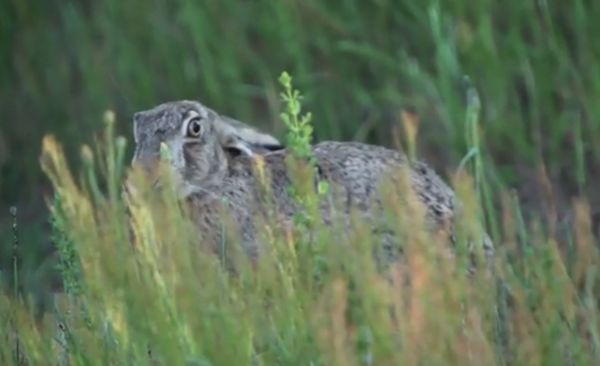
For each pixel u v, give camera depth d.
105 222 10.33
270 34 16.36
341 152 11.80
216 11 16.52
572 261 11.53
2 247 15.49
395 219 9.68
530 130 15.56
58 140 16.62
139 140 11.68
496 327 9.91
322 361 9.12
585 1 15.93
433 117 15.65
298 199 10.02
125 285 9.77
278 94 16.06
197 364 9.23
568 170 15.11
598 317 10.35
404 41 16.22
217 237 11.49
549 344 9.63
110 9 16.91
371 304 9.20
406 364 9.01
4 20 17.28
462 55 15.69
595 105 15.21
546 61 15.67
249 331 9.38
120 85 16.61
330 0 16.41
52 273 14.66
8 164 16.58
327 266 9.71
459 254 9.87
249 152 11.84
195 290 9.48
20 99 16.98
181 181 11.54
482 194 13.16
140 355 9.66
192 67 16.50
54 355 10.22
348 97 16.12
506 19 16.05
